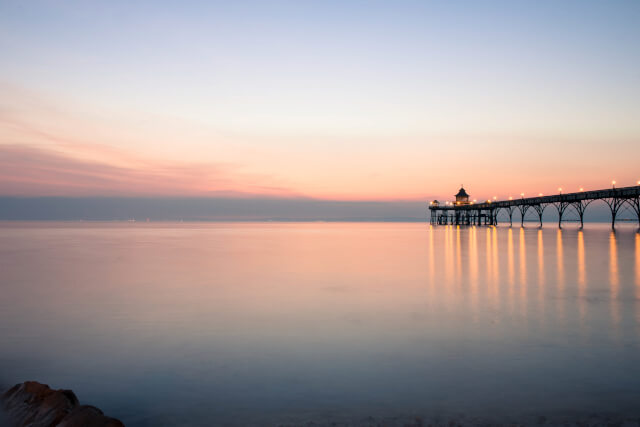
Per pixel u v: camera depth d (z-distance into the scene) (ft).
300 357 31.53
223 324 41.22
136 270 83.71
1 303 51.78
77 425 19.93
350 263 95.50
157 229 403.54
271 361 30.78
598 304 48.85
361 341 35.29
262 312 46.29
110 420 20.33
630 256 100.73
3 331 39.11
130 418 22.76
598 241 152.25
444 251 125.18
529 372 28.07
